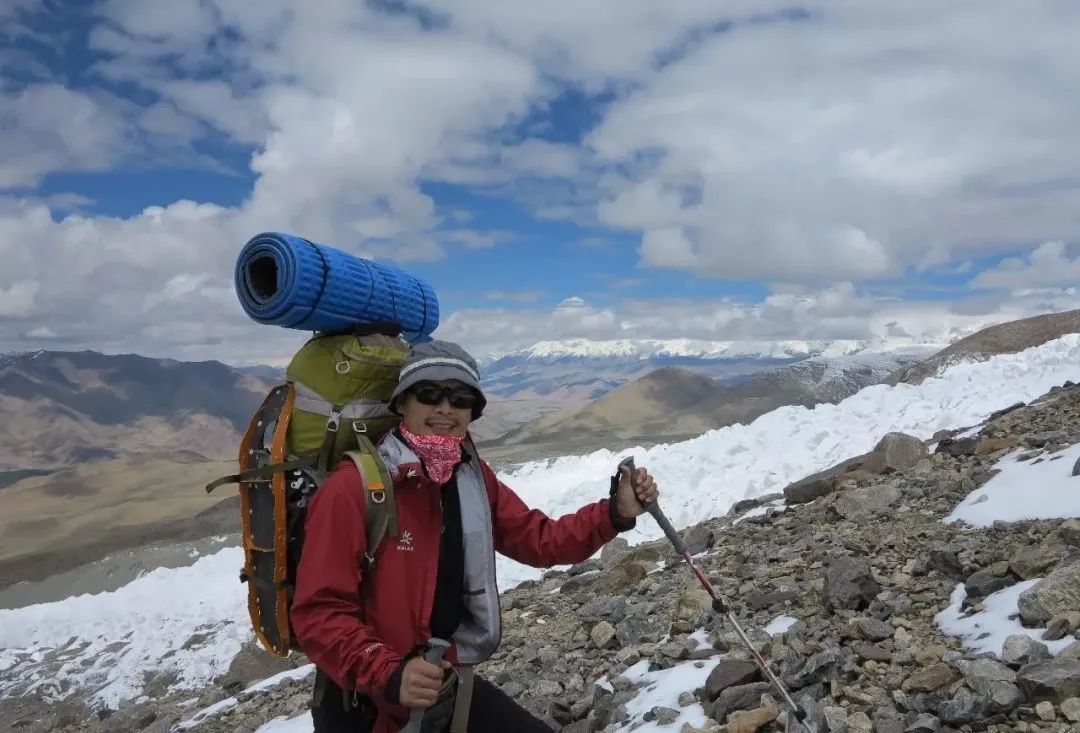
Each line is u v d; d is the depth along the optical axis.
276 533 3.20
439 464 3.05
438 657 2.73
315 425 3.19
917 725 4.04
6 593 28.44
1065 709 3.78
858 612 5.80
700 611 6.92
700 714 4.92
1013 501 7.29
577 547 3.42
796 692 4.80
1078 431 9.11
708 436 18.56
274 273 3.44
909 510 8.45
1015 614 4.90
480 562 3.16
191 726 10.38
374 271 3.54
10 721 15.10
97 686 16.11
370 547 2.96
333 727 3.12
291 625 3.24
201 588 20.31
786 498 11.67
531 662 7.51
